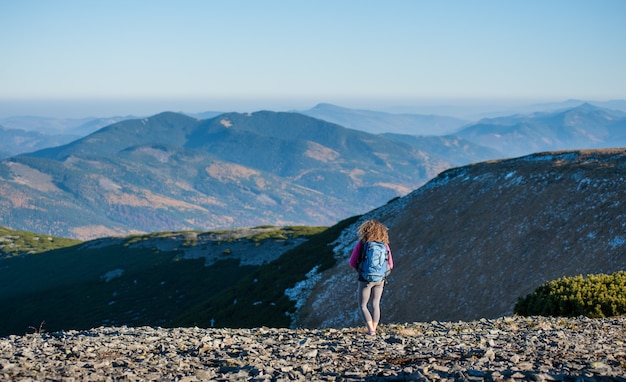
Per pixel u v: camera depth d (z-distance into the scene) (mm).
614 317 15227
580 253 38938
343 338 11516
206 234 166625
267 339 11656
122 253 169375
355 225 72938
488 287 42656
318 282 60750
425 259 53000
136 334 12539
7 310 131750
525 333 11852
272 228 164625
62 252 193750
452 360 8688
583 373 7367
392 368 8250
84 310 121500
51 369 7926
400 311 47125
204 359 9219
